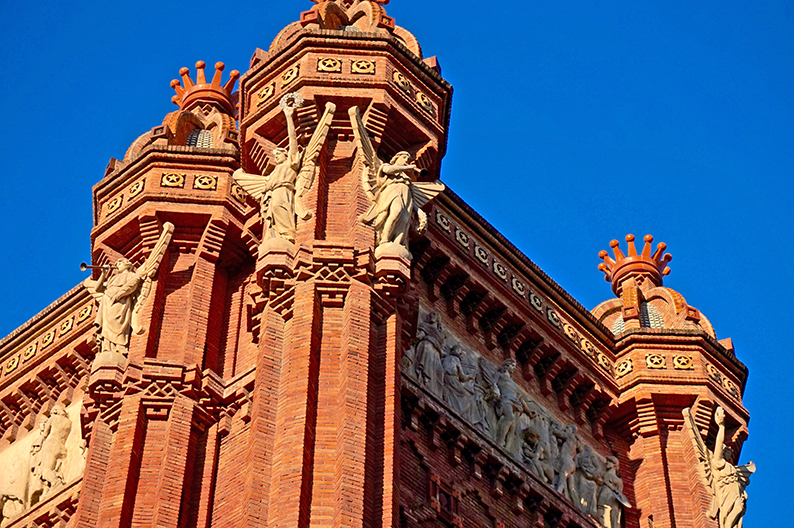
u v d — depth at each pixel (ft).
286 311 106.11
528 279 136.36
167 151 126.31
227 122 131.95
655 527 131.23
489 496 119.03
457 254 129.49
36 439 130.62
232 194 124.57
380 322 106.11
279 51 119.03
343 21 124.26
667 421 138.31
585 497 130.00
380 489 96.89
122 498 105.70
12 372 135.95
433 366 120.88
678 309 146.20
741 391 144.46
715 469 133.59
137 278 119.55
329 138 115.34
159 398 111.96
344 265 106.32
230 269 123.75
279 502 94.27
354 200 110.63
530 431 127.13
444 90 121.60
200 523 106.32
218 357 117.50
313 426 98.68
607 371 139.33
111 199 127.65
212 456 110.32
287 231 109.40
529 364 133.49
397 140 116.98
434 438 115.96
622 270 153.28
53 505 120.37
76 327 132.77
